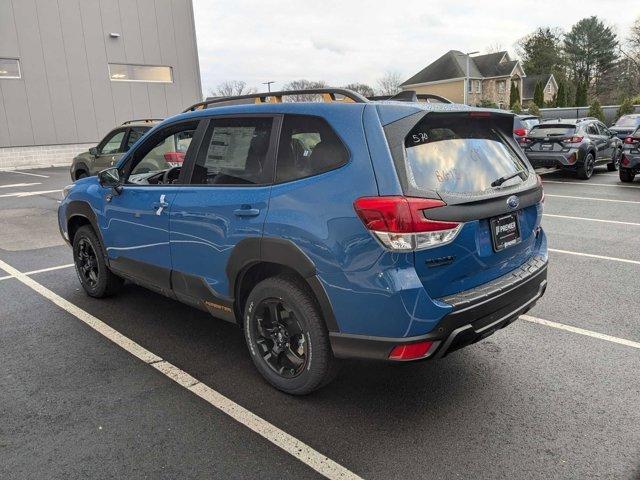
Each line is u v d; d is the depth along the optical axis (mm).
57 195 12289
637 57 61312
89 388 3279
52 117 21266
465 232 2662
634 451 2613
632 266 5812
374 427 2846
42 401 3125
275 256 2910
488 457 2586
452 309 2584
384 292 2525
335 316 2729
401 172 2561
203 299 3502
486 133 3221
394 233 2479
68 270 5938
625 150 12445
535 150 13469
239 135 3273
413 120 2697
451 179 2752
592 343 3865
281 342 3145
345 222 2621
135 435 2781
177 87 24844
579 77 71312
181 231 3508
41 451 2650
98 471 2500
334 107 2846
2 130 20109
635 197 10461
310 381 2982
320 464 2545
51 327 4250
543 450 2633
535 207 3320
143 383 3340
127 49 22969
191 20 24891
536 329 4133
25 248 7062
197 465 2543
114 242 4262
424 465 2531
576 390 3203
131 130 9820
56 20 20938
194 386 3297
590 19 71188
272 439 2744
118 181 4117
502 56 58250
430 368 3512
